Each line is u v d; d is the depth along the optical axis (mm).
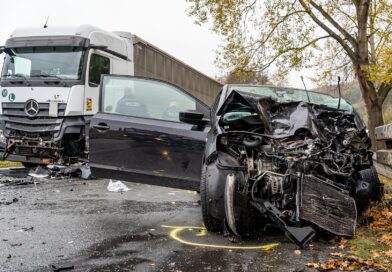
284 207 4539
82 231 5109
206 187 4828
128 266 3859
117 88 6273
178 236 4902
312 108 5469
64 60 10078
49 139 9797
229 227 4570
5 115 10102
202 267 3828
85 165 10062
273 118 5285
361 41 16375
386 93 16625
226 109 5367
